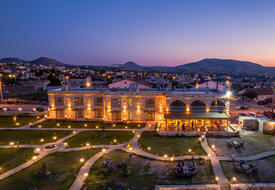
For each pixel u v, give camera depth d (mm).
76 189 19844
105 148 30266
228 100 40844
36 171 23406
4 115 54250
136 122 45156
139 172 22906
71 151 29250
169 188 19562
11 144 32531
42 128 41875
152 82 153875
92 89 53156
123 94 45031
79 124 44656
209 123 40906
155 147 30391
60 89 50812
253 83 147750
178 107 41719
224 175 21844
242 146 29875
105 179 21547
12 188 20016
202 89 51406
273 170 22859
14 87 107312
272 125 35906
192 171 21750
